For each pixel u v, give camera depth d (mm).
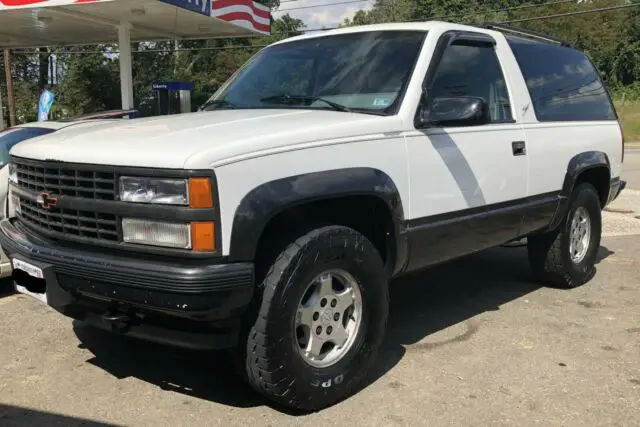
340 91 4270
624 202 11938
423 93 4078
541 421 3432
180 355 4312
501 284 6180
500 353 4371
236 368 3543
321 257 3389
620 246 7980
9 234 3836
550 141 5258
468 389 3805
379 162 3727
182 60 39969
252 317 3260
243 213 3061
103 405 3572
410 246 3986
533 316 5180
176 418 3426
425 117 4043
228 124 3607
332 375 3529
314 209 3617
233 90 4848
